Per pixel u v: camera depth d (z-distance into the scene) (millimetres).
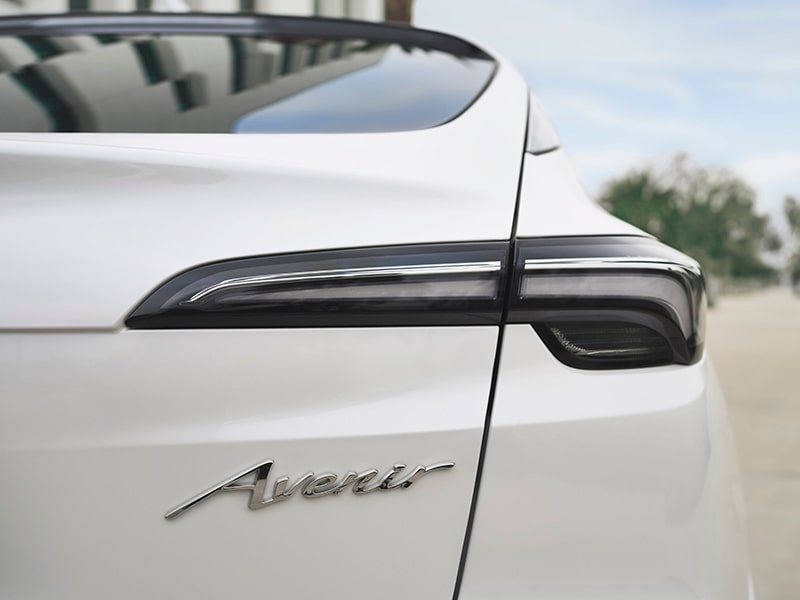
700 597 979
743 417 4688
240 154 1067
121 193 959
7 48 1523
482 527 945
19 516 914
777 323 11391
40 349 910
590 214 1104
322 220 977
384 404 938
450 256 969
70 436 908
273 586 934
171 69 1428
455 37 1811
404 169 1070
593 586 957
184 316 917
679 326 996
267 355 926
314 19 1824
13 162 950
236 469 918
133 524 918
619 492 954
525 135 1263
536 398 953
